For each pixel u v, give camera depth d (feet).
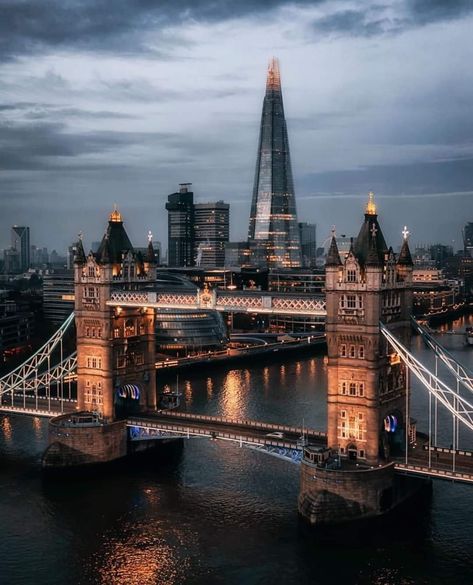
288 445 472.85
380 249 468.34
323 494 431.43
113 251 570.05
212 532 431.84
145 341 590.14
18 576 386.32
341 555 401.08
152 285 601.62
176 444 596.29
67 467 537.24
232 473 532.73
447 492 486.79
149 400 595.88
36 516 457.68
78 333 574.56
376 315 445.78
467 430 621.72
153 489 501.56
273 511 461.37
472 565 389.19
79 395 577.02
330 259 459.73
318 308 474.90
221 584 374.84
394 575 380.17
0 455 580.30
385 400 460.55
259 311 497.05
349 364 457.27
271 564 392.88
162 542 419.95
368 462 449.89
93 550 412.77
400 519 442.91
